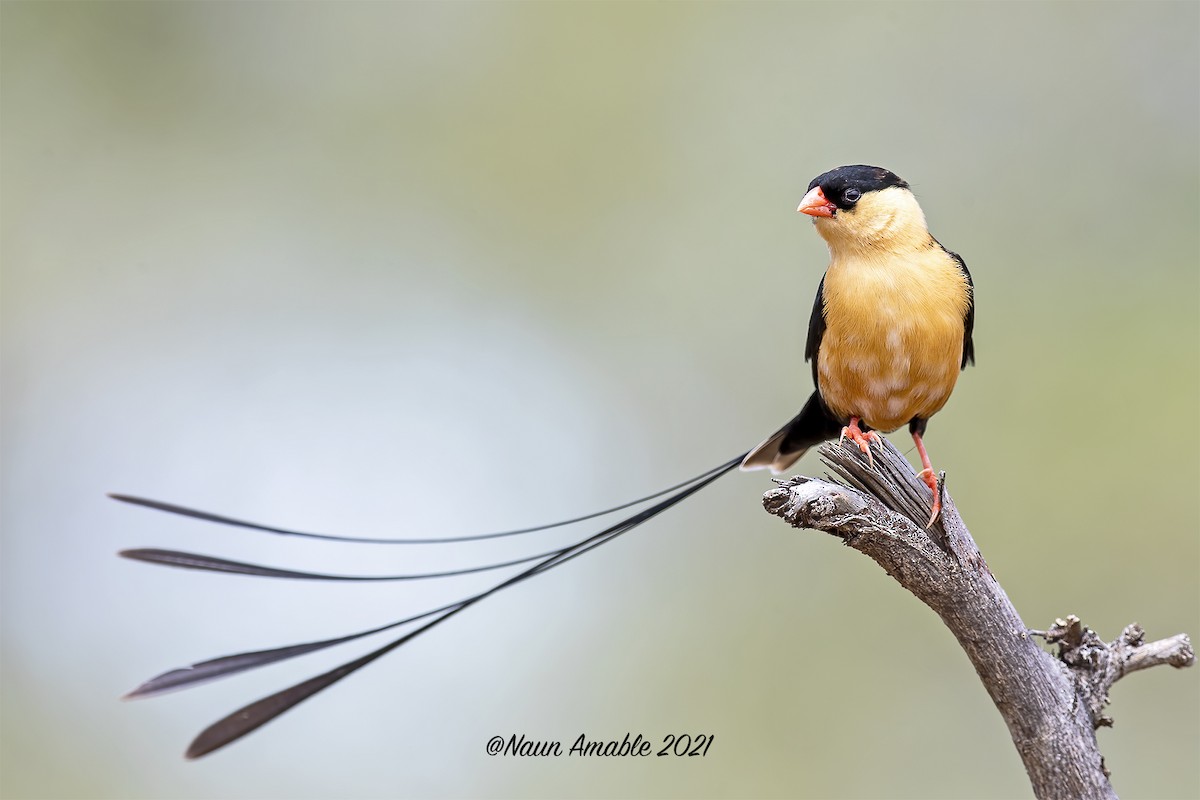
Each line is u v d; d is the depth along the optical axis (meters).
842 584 12.05
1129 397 12.38
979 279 13.30
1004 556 11.96
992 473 12.35
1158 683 11.32
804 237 13.66
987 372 12.84
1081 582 11.79
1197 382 12.23
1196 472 11.86
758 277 13.71
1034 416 12.54
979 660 5.75
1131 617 11.55
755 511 12.75
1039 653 5.73
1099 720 5.75
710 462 13.19
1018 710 5.70
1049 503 12.06
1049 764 5.66
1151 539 11.76
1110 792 5.64
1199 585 11.45
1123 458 12.07
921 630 11.66
